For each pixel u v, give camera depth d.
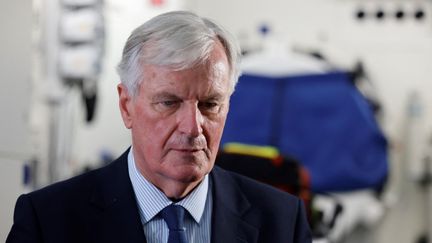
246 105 4.12
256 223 1.29
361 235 4.11
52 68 3.46
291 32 4.17
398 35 3.98
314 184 4.05
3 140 2.99
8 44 3.02
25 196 1.24
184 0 4.10
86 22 3.59
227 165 2.50
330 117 4.06
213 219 1.25
